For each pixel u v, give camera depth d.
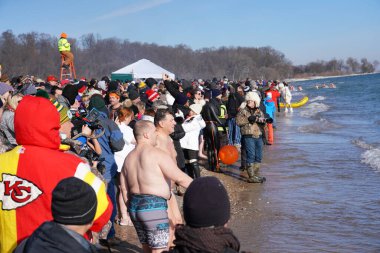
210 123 11.41
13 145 4.67
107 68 106.38
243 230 7.06
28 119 3.29
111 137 6.32
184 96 10.12
